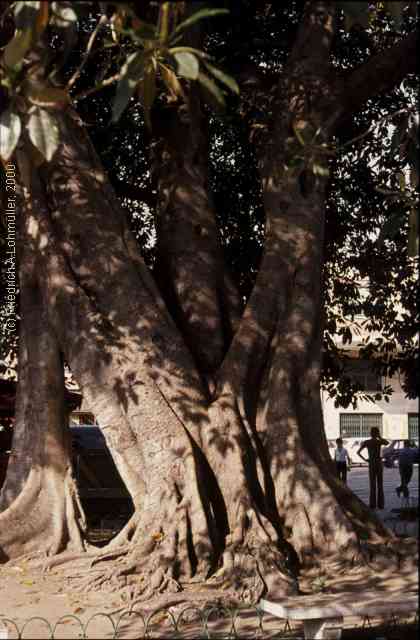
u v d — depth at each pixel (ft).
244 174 52.70
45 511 36.99
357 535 32.73
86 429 68.59
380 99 49.32
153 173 41.78
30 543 36.40
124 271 35.37
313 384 35.81
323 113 36.91
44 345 38.19
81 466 62.44
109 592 29.84
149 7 33.65
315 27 38.55
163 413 33.06
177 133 40.50
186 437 32.83
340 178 52.11
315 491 33.55
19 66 21.50
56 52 39.52
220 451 33.22
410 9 42.57
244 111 43.39
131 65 20.74
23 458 38.09
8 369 62.90
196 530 31.22
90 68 46.26
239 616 27.91
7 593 30.86
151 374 33.81
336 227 53.42
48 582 32.32
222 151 52.95
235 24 44.21
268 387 35.24
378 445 57.57
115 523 53.42
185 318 37.76
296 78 37.76
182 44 36.04
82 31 44.88
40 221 36.58
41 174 37.17
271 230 37.14
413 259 54.80
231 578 30.09
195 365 35.04
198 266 38.58
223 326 38.19
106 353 34.09
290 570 31.14
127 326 34.47
